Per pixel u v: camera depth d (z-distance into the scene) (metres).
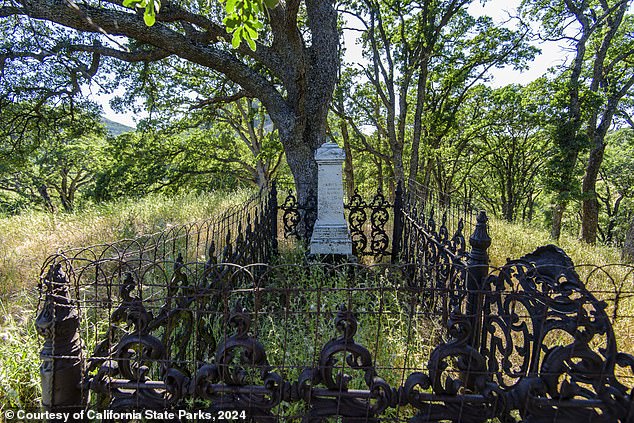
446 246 3.68
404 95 18.30
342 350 2.01
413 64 17.77
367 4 17.19
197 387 2.07
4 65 8.27
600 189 29.42
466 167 28.86
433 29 17.28
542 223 28.52
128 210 8.20
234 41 2.56
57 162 23.25
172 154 21.23
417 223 5.12
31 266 5.19
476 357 2.03
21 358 2.73
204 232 6.86
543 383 2.02
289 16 7.76
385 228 9.16
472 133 23.02
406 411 2.59
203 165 23.19
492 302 2.45
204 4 12.01
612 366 1.99
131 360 2.23
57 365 2.04
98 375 2.10
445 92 21.88
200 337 2.61
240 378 2.07
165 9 8.09
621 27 16.92
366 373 2.05
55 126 11.36
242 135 23.75
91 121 12.31
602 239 29.59
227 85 16.05
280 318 3.57
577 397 2.08
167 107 16.94
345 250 6.14
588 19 15.47
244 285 3.62
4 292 4.28
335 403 2.06
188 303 2.44
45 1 6.84
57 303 2.04
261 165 23.66
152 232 6.40
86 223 7.31
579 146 14.59
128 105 13.73
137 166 20.41
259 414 2.09
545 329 2.12
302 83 8.12
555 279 2.26
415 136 18.61
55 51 8.10
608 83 16.97
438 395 2.06
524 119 19.94
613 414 2.00
